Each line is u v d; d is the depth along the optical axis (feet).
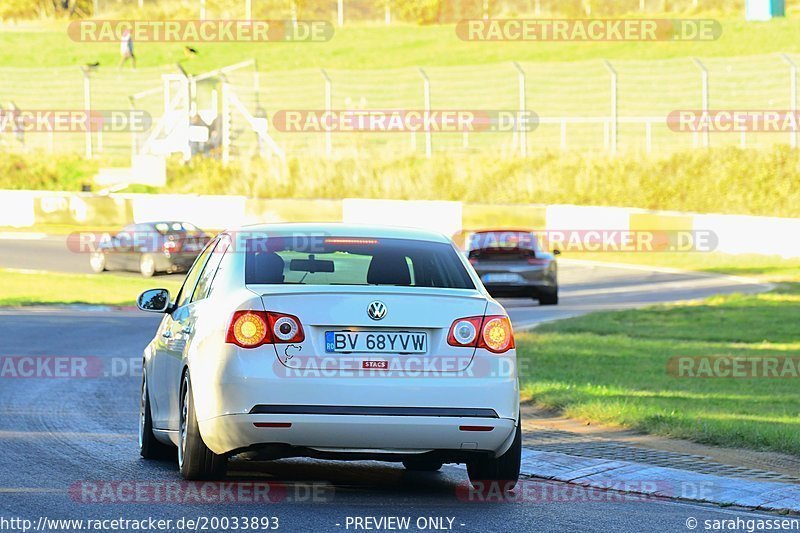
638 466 106.83
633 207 545.03
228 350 86.99
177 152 589.73
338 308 86.99
